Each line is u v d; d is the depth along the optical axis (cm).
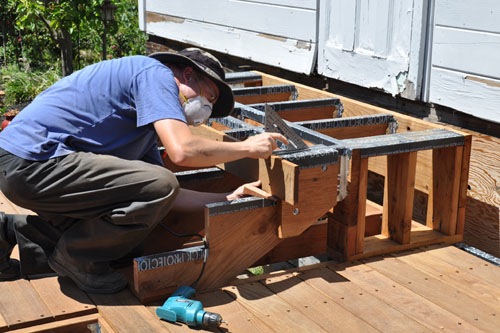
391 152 331
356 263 334
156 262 288
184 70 297
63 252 295
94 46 1297
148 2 716
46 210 292
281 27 519
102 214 284
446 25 386
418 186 385
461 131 386
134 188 279
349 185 326
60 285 306
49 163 278
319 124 382
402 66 416
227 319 278
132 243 292
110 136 289
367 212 375
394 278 317
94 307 286
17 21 1105
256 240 310
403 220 346
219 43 601
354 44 454
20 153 279
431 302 294
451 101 389
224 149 278
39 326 273
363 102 467
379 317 280
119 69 288
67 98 287
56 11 1024
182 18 654
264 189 317
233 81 507
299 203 307
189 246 343
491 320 279
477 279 316
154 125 273
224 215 299
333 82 495
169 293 293
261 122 382
